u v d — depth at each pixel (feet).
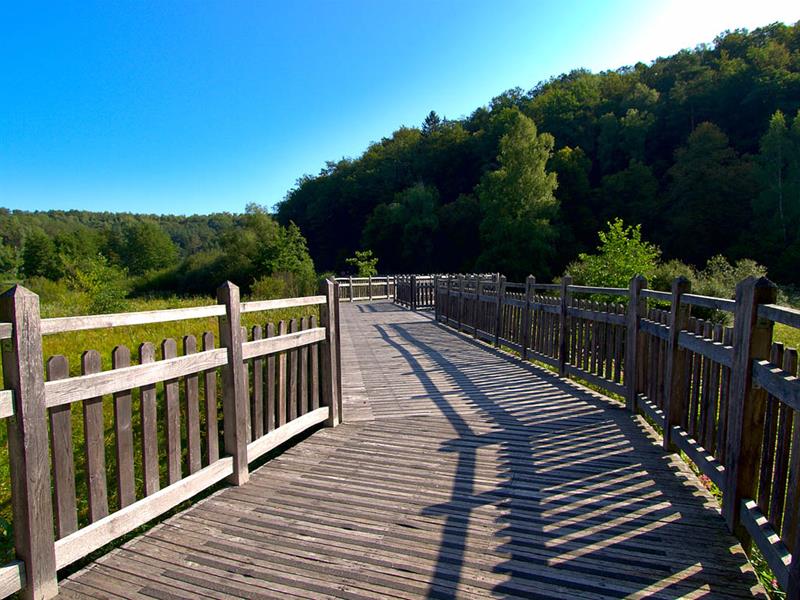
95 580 7.89
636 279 16.28
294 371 14.21
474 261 156.97
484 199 143.84
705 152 130.41
